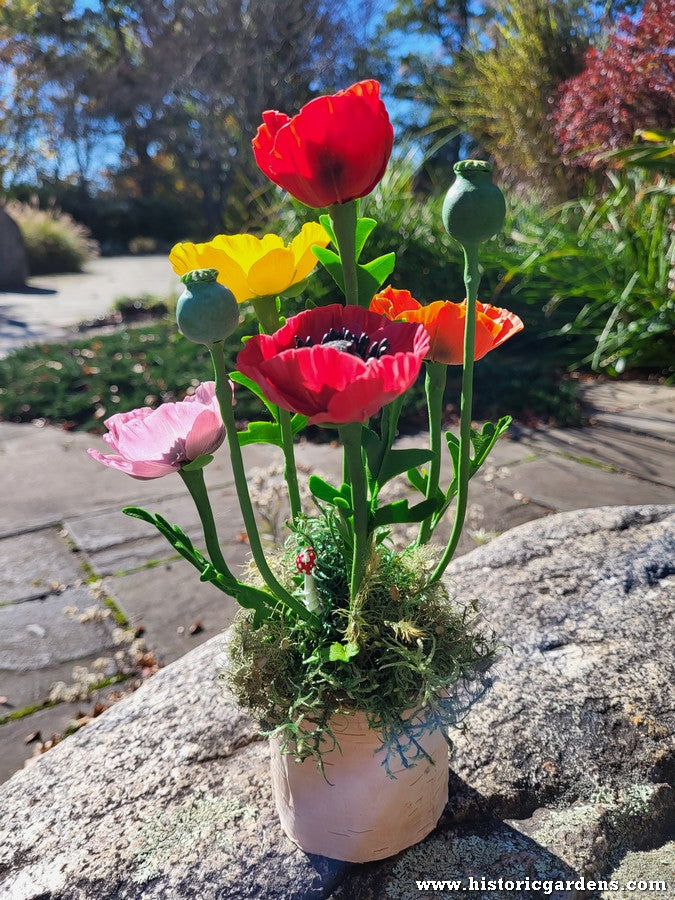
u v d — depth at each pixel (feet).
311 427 6.52
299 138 1.25
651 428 6.30
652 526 3.45
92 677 3.32
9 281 19.85
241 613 1.73
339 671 1.55
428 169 13.34
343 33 25.66
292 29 24.84
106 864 1.89
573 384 7.57
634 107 8.62
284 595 1.55
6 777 2.74
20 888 1.85
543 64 11.00
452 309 1.47
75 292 18.45
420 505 1.48
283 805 1.90
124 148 37.22
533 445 6.01
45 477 5.86
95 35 32.65
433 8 32.04
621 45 8.73
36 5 31.07
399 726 1.58
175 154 35.06
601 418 6.61
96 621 3.77
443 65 18.97
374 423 4.14
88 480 5.77
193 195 36.11
